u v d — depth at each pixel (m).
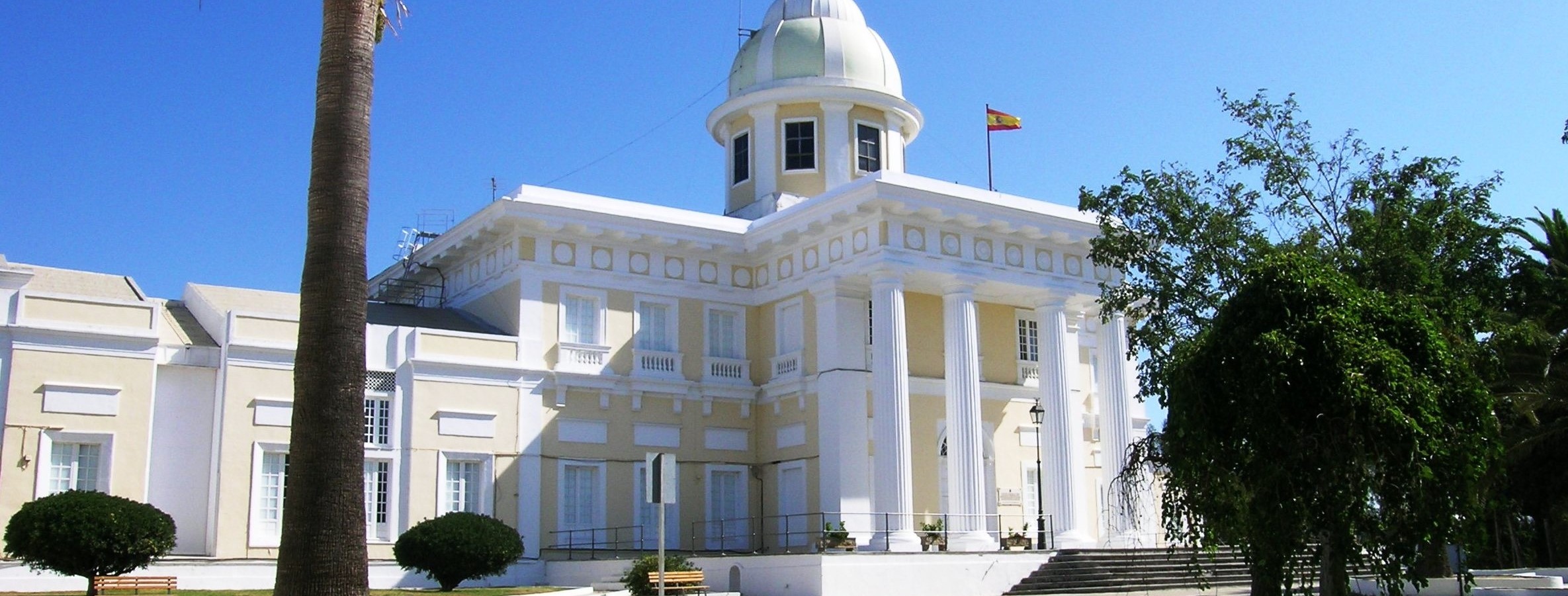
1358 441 20.06
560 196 42.72
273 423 36.84
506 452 39.88
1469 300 27.08
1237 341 21.27
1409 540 20.38
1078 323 47.97
